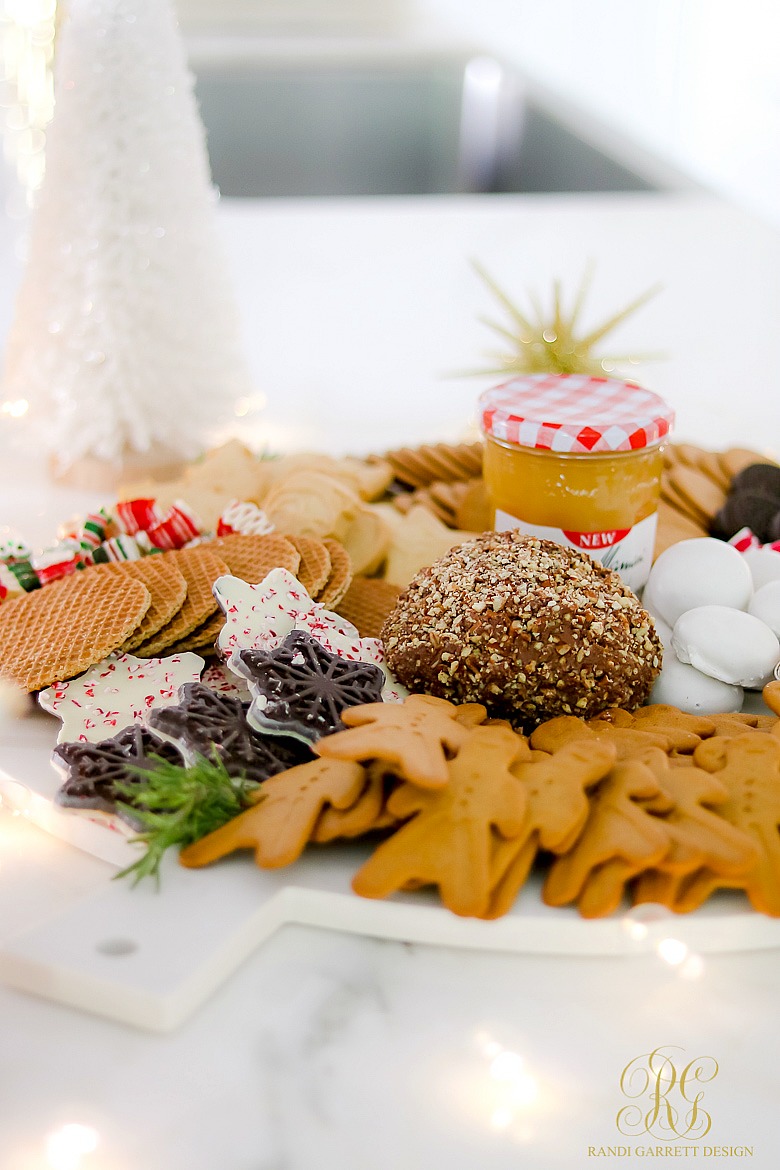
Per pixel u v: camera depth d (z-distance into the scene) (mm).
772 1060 416
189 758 480
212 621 567
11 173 1015
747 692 562
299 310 1017
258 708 490
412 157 1804
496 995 434
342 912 450
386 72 1727
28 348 717
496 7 1743
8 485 744
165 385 725
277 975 439
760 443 803
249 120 1713
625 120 1412
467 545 561
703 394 873
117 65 680
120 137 687
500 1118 401
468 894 433
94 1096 403
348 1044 418
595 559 579
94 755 490
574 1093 407
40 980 427
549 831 443
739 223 1192
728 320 990
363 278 1082
